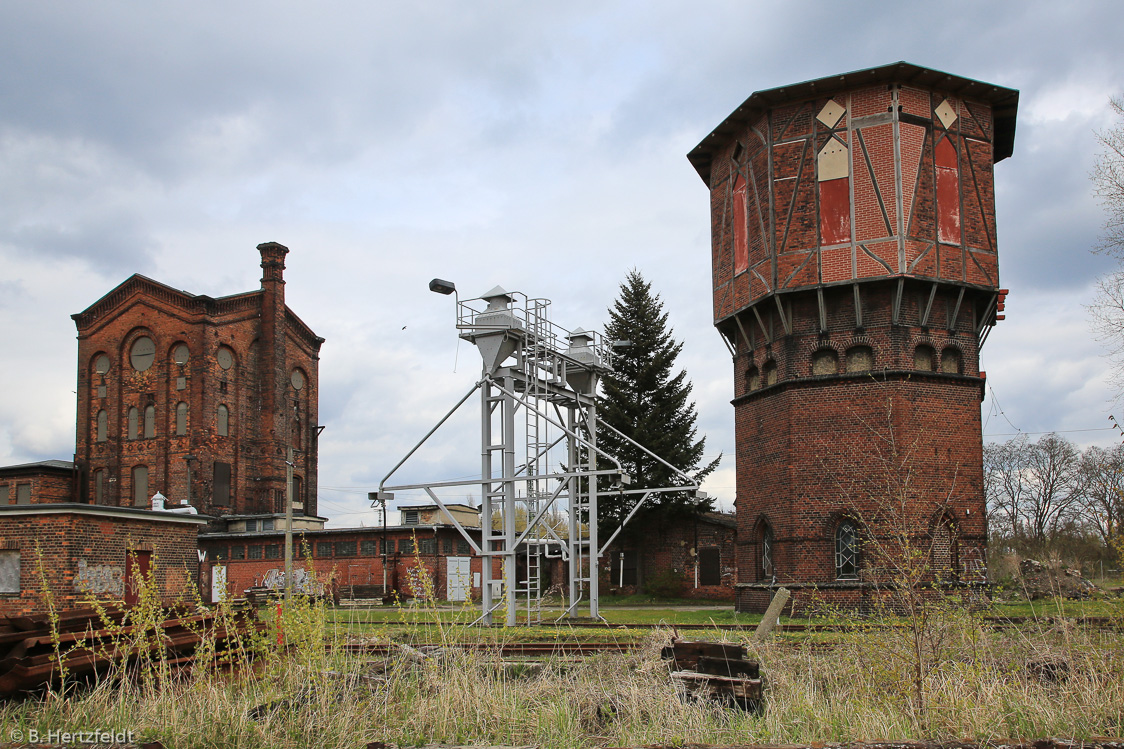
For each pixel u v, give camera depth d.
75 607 24.81
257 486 63.03
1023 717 9.66
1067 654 11.56
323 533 50.28
